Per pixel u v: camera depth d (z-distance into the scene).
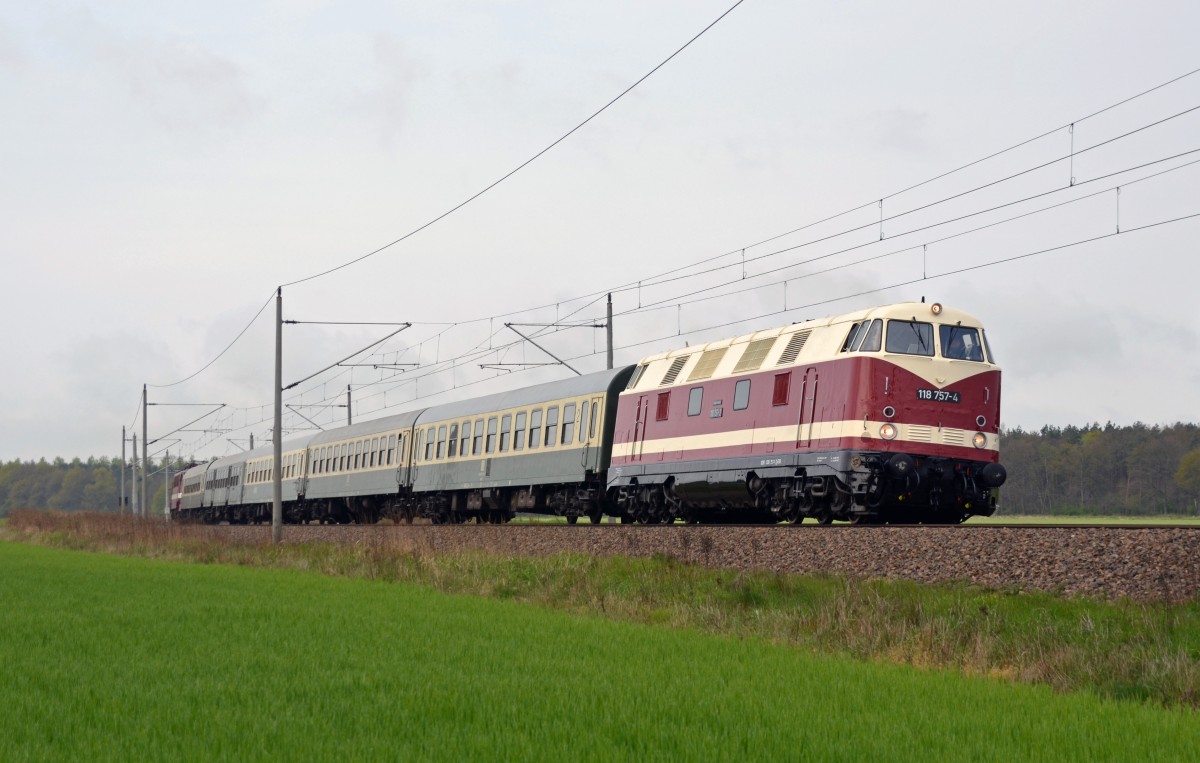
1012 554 18.73
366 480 52.50
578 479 36.16
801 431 26.31
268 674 13.62
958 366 25.36
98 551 46.66
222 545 42.03
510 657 15.18
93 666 14.15
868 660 15.93
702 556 25.00
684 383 31.39
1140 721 11.16
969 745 10.17
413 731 10.55
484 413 43.00
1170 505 94.31
